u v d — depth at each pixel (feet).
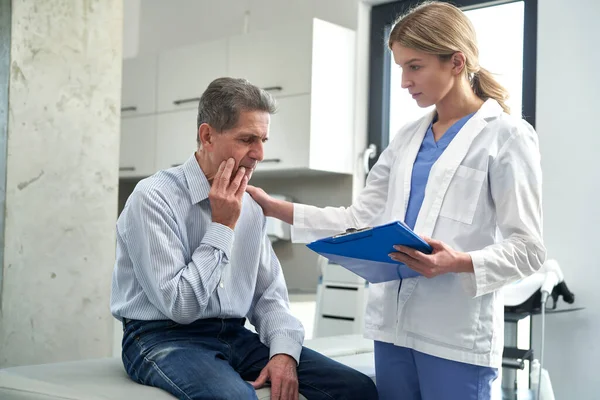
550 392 9.88
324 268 13.10
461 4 13.00
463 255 5.35
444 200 5.84
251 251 6.41
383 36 14.11
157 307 5.83
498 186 5.71
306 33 13.30
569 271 11.31
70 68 9.41
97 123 9.71
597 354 11.02
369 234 5.12
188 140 14.89
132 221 5.85
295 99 13.44
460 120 6.05
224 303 6.12
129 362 5.99
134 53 17.78
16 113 8.87
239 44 14.28
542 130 11.68
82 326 9.56
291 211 6.83
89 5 9.61
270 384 6.13
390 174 6.51
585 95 11.27
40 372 6.23
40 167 9.12
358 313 12.53
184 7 16.88
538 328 11.53
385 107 14.23
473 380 5.71
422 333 5.83
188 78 15.01
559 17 11.57
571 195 11.34
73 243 9.46
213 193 5.83
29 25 8.97
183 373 5.49
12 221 8.85
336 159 13.78
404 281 5.96
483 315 5.69
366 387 6.26
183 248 5.90
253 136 5.89
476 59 5.99
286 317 6.48
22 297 8.95
